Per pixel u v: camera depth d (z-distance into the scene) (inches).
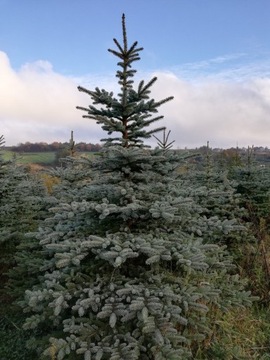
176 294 139.9
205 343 147.9
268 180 299.4
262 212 280.4
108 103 161.3
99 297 132.6
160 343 118.7
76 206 142.5
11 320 187.6
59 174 257.4
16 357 155.6
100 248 143.4
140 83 156.6
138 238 139.6
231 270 219.0
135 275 152.6
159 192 167.0
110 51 158.4
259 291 198.2
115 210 140.5
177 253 135.4
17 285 209.2
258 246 230.8
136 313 128.0
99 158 163.2
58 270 160.7
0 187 253.1
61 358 119.3
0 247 242.7
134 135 165.8
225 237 241.0
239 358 143.7
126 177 164.1
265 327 173.0
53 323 143.7
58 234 159.9
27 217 256.5
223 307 156.9
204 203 248.7
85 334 129.5
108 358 123.0
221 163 437.1
